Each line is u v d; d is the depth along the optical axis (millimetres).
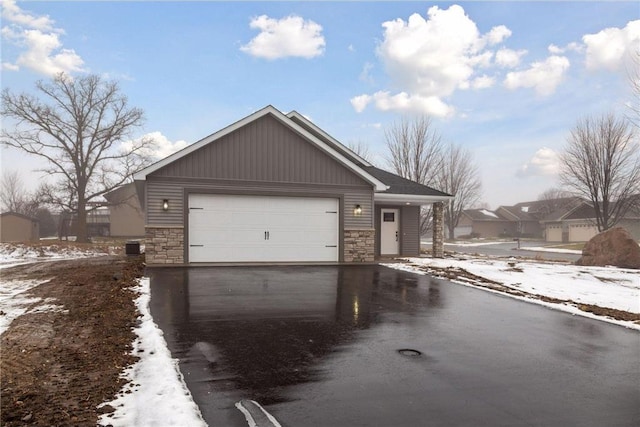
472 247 34688
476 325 6625
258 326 6250
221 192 12859
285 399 3738
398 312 7367
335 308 7555
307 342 5531
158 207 12289
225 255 12938
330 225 14047
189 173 12555
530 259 18672
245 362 4711
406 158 31344
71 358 4672
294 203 13680
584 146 25484
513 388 4117
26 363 4500
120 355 4781
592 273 12188
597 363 4941
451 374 4477
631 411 3629
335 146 16562
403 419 3381
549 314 7453
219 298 8125
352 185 14297
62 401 3539
